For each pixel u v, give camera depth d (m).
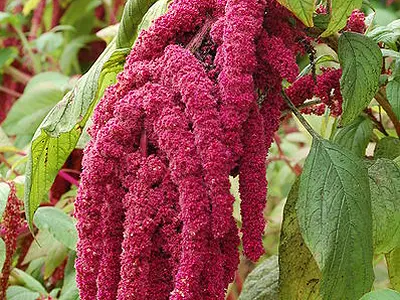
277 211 1.50
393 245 0.84
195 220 0.71
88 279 0.75
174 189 0.73
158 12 0.93
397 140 0.93
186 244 0.71
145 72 0.77
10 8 2.00
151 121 0.75
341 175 0.78
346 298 0.76
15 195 0.99
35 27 1.81
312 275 0.86
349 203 0.77
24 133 1.45
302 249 0.86
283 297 0.87
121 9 1.83
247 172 0.75
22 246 1.18
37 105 1.45
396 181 0.85
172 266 0.73
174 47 0.77
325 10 0.88
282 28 0.80
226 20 0.76
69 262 1.09
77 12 1.91
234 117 0.73
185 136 0.73
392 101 0.88
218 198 0.71
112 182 0.75
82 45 1.81
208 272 0.72
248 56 0.74
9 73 1.77
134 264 0.72
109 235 0.74
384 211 0.83
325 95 0.88
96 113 0.78
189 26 0.80
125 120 0.75
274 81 0.79
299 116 0.82
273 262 1.01
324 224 0.76
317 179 0.78
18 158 1.29
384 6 2.06
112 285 0.74
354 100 0.82
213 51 0.79
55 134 0.84
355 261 0.76
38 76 1.49
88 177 0.75
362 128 0.95
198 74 0.75
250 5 0.76
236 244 0.75
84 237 0.75
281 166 1.64
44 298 1.08
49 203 1.21
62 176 1.21
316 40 0.84
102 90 0.95
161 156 0.75
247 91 0.74
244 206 0.75
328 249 0.75
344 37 0.84
